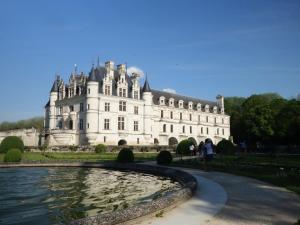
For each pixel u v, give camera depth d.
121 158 40.09
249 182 20.56
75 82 80.75
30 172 32.34
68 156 50.00
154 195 18.53
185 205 13.67
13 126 126.94
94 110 73.88
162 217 11.81
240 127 93.06
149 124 85.00
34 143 81.19
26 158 44.81
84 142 74.19
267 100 111.62
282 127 72.81
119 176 28.77
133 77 84.69
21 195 18.80
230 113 126.06
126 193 19.34
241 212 12.33
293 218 11.39
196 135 106.12
